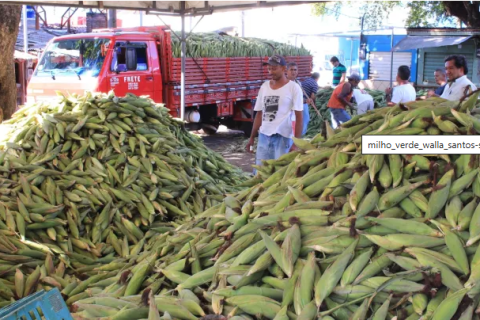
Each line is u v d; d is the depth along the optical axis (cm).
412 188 248
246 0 851
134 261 328
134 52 1020
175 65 1075
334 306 218
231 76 1243
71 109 529
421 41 1405
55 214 423
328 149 305
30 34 1988
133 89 1025
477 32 1323
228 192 533
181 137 582
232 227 273
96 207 444
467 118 268
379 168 261
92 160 475
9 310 202
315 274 225
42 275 367
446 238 225
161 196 471
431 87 1677
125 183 464
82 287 323
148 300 242
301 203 265
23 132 494
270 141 596
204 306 237
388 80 1997
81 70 1005
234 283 237
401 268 225
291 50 1450
